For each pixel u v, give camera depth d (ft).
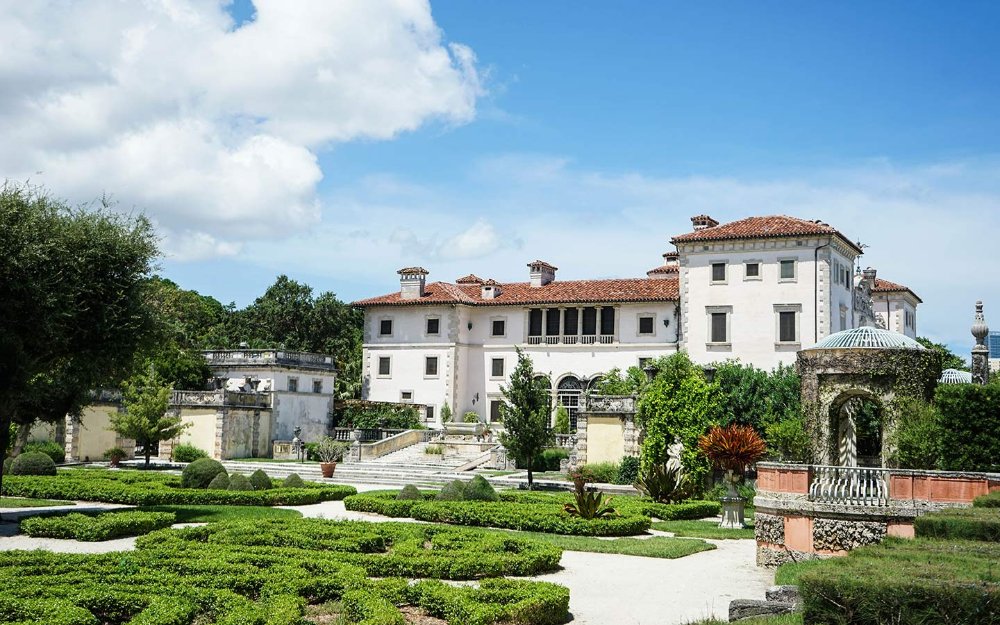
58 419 92.43
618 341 215.92
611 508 88.79
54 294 79.92
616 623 46.78
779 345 190.80
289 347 300.81
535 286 236.84
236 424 191.01
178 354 211.00
